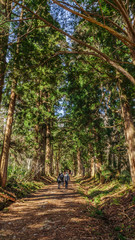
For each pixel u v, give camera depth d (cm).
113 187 1178
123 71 545
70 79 975
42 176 2533
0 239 439
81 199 1069
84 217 646
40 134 2191
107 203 862
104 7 700
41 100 2127
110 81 1066
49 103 2142
